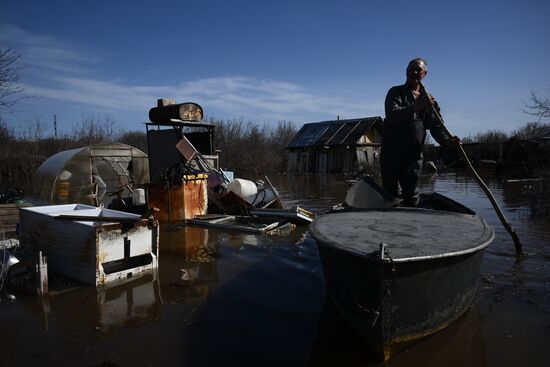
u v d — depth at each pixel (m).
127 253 4.91
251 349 3.25
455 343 3.32
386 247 3.03
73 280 4.82
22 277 4.52
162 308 4.06
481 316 3.79
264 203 9.42
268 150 35.78
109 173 13.36
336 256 3.37
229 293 4.44
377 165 28.70
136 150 14.05
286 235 7.29
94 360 3.10
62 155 12.98
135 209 8.98
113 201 9.45
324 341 3.37
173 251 6.18
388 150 5.29
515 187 15.96
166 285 4.70
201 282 4.80
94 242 4.58
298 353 3.20
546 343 3.30
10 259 4.77
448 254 3.03
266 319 3.79
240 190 9.54
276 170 34.41
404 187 5.36
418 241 3.40
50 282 4.75
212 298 4.30
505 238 6.71
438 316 3.35
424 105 4.72
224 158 33.06
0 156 19.73
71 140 26.02
